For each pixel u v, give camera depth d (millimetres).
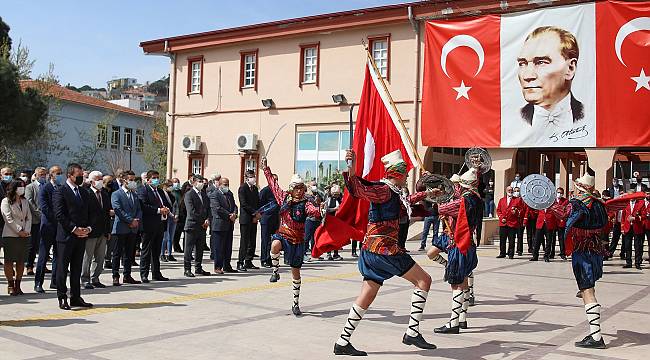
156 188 14188
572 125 18484
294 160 24391
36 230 11906
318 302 9320
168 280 11531
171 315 8164
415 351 6500
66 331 7109
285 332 7258
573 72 18484
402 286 11133
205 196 12875
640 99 17625
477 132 19891
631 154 23953
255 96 25609
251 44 25781
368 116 10398
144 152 50062
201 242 12375
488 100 19734
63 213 8414
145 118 50844
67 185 8570
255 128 25594
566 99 18578
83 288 10391
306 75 24438
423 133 20766
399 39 21938
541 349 6688
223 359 6012
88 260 10297
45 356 5953
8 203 9500
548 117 18828
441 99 20484
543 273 13570
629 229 15375
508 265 15109
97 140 45406
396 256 6297
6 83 28703
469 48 20047
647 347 6883
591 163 18281
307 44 24203
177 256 16078
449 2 20484
